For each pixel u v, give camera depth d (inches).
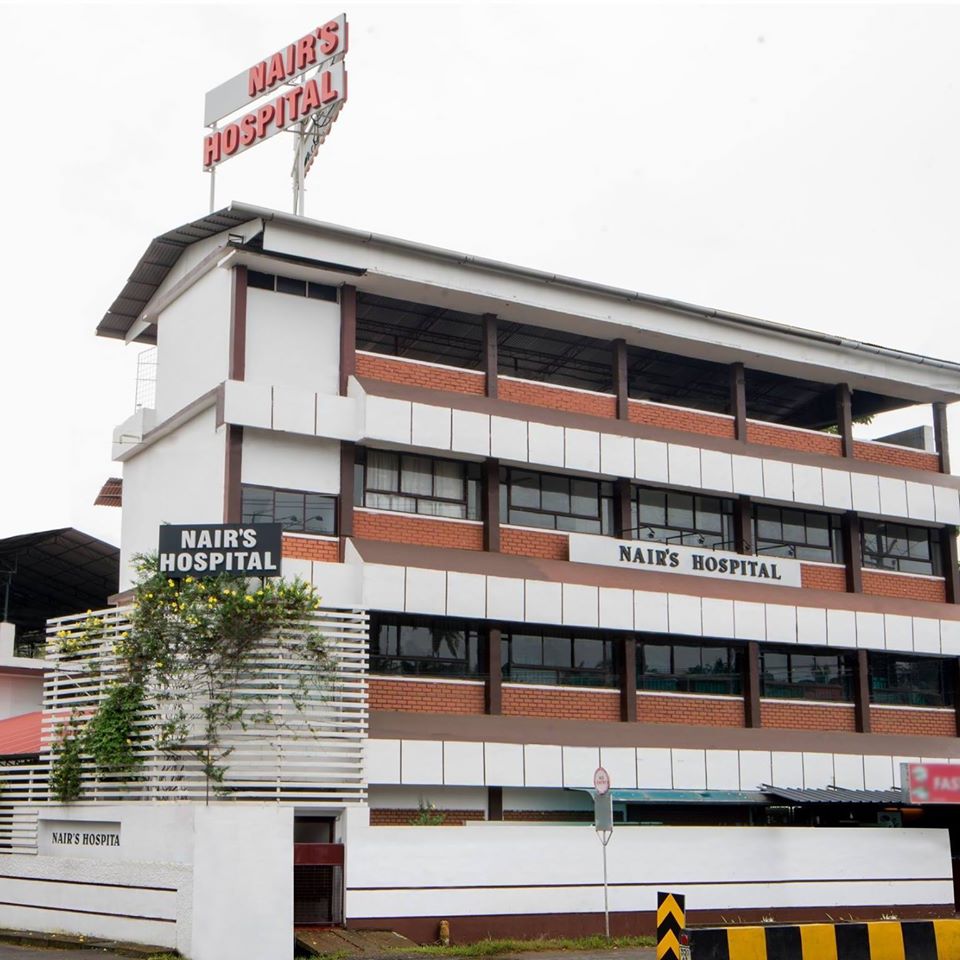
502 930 964.0
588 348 1366.9
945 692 1457.9
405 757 1051.9
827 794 1209.4
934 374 1496.1
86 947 882.8
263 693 943.0
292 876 855.7
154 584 970.1
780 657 1349.7
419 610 1104.2
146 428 1258.0
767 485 1347.2
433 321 1286.9
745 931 761.0
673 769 1183.6
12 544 1473.9
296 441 1127.0
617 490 1296.8
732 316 1337.4
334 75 1232.2
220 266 1143.6
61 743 1029.2
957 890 1267.2
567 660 1226.6
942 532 1517.0
